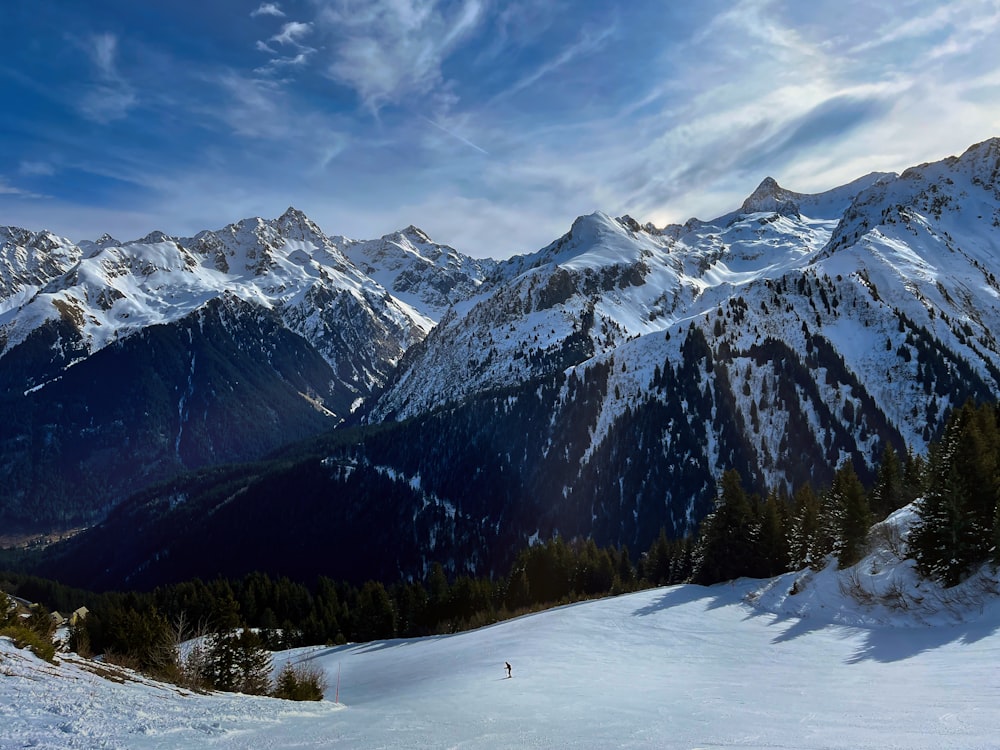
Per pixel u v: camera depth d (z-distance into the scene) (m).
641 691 35.84
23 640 25.48
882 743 17.84
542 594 123.81
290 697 41.53
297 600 138.75
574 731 22.23
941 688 28.47
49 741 14.90
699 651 52.19
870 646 45.38
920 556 55.06
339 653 97.88
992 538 49.41
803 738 19.19
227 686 39.28
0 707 17.00
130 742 16.06
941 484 54.66
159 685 27.52
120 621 45.31
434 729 22.70
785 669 41.06
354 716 27.73
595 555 127.50
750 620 64.31
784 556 89.25
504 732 21.84
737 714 25.59
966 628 44.19
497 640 69.06
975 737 17.95
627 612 72.06
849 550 67.12
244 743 17.80
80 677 23.31
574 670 47.00
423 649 78.75
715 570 92.00
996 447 62.94
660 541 127.44
